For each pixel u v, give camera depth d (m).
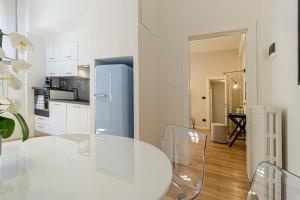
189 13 3.06
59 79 5.11
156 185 0.72
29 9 4.45
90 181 0.76
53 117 4.33
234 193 2.17
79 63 4.24
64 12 3.86
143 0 2.78
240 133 4.94
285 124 1.72
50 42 4.77
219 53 6.77
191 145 1.46
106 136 1.58
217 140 4.72
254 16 2.66
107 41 2.89
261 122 1.87
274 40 2.04
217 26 2.87
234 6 2.77
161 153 1.12
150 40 3.00
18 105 0.90
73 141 1.41
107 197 0.64
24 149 1.21
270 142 1.77
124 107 2.76
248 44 2.67
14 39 0.90
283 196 0.75
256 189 0.82
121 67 2.74
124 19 2.75
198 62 7.14
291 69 1.52
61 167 0.90
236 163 3.17
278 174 0.79
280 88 1.83
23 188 0.70
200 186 1.32
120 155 1.08
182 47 3.12
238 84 6.46
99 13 2.96
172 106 3.20
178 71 3.16
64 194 0.65
